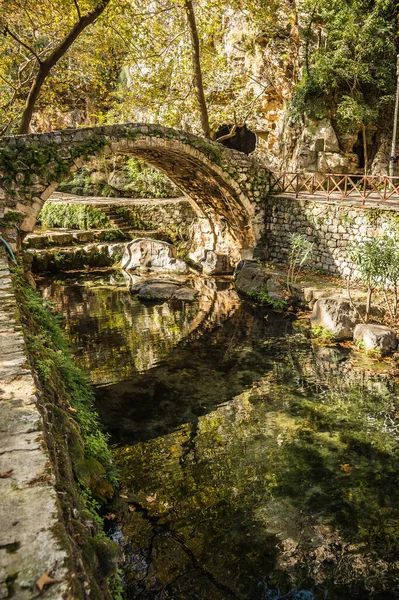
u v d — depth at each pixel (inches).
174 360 381.1
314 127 704.4
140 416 288.8
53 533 84.2
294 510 204.8
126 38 587.2
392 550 182.7
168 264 686.5
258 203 626.5
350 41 658.2
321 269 553.9
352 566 175.2
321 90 675.4
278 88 756.0
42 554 79.7
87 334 443.8
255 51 769.6
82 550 104.7
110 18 554.3
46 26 588.1
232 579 167.3
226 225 697.0
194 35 617.6
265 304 527.5
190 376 349.7
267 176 629.9
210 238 732.0
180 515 200.2
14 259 409.1
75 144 475.8
